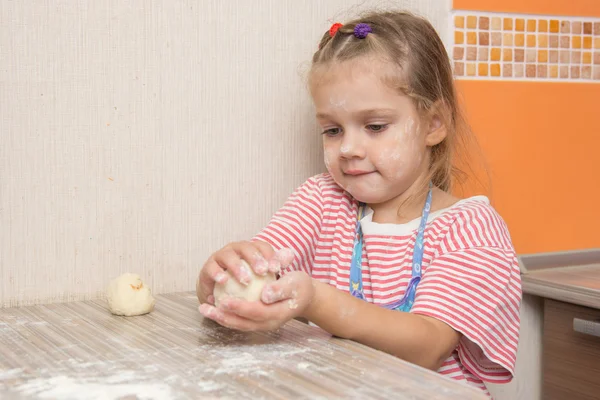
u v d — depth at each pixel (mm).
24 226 1019
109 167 1066
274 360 708
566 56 1412
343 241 1085
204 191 1140
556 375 1236
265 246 860
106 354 737
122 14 1057
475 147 1314
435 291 911
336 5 1219
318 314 806
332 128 1021
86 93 1042
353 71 970
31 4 999
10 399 589
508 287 967
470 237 995
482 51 1337
